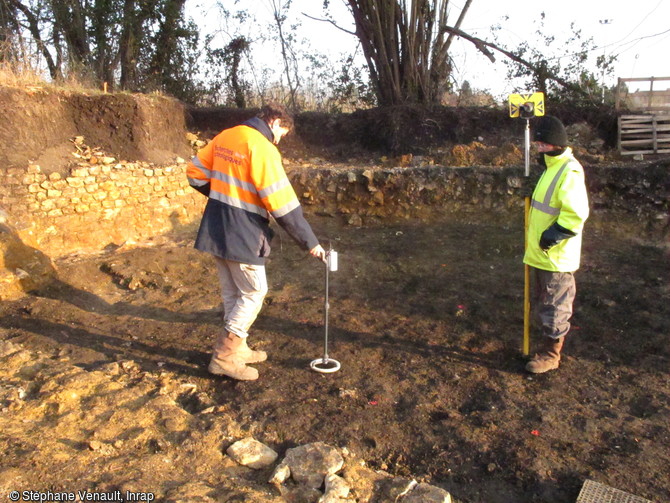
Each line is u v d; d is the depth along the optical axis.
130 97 8.61
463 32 12.46
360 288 6.05
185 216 8.66
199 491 2.78
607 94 11.95
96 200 7.46
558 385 4.05
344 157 11.48
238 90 14.89
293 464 3.11
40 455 2.98
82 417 3.45
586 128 10.71
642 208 7.66
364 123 11.77
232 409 3.77
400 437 3.49
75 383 3.82
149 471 2.95
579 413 3.70
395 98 12.30
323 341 4.79
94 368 4.31
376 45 12.41
